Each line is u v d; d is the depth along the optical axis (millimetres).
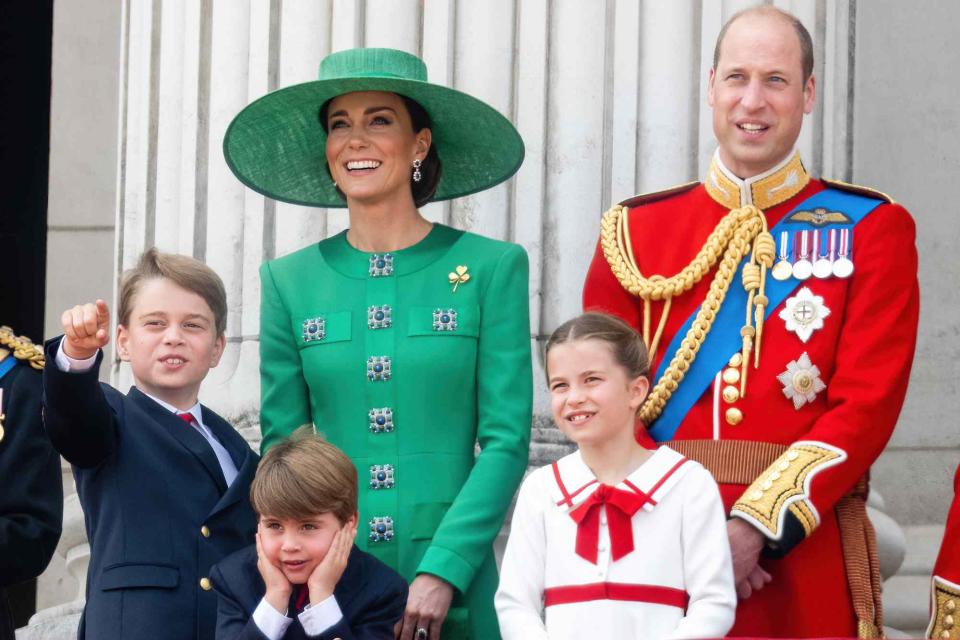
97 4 32844
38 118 33125
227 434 17984
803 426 16812
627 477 15906
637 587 15461
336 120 18453
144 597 16391
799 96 17469
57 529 17656
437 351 17703
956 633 16484
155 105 23969
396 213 18375
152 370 17438
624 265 17844
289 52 22703
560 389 16156
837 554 16656
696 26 21828
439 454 17578
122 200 24484
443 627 17047
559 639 15516
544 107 21797
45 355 16281
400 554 17375
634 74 21766
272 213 22625
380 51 18422
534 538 16016
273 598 15828
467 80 22000
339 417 17828
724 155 17797
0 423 17469
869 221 17203
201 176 23250
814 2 22578
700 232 17734
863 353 16641
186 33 23641
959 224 25484
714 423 16969
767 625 16422
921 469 25406
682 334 17453
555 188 21688
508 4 22000
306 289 18359
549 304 21594
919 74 25406
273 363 18312
